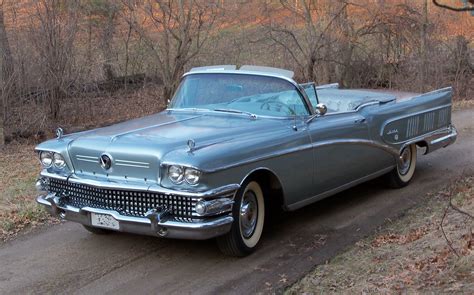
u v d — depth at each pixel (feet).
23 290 16.08
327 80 61.16
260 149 17.89
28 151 42.24
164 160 16.03
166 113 21.56
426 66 62.80
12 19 47.32
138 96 58.13
